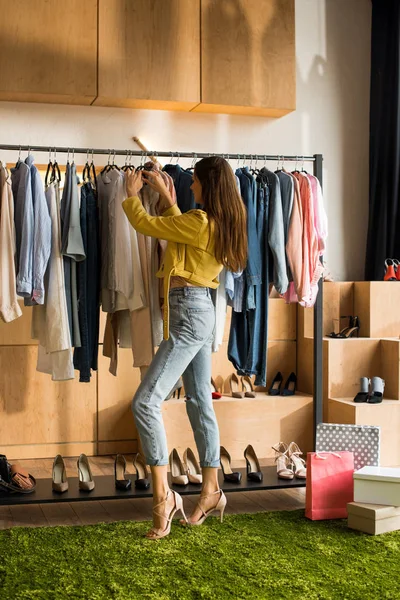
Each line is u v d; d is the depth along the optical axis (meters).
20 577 2.70
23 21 4.51
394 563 2.88
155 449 3.20
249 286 3.75
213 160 3.23
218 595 2.54
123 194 3.54
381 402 4.68
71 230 3.48
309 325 5.10
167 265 3.23
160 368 3.21
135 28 4.70
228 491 3.62
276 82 4.96
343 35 5.49
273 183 3.85
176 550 3.01
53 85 4.57
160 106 4.94
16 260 3.48
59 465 3.69
